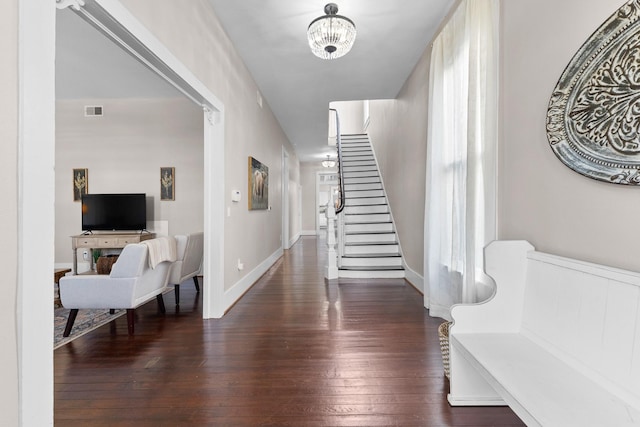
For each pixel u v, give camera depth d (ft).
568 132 4.92
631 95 3.97
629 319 3.73
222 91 10.48
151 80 14.84
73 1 4.71
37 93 3.81
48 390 3.94
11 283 3.59
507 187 6.72
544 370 4.33
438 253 9.89
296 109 19.04
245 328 9.34
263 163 17.07
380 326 9.36
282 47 11.73
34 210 3.78
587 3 4.65
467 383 5.65
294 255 23.77
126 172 17.22
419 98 12.66
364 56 12.34
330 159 34.99
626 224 4.13
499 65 6.92
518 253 5.75
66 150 17.25
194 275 13.51
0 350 3.49
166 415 5.43
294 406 5.64
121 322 9.96
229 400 5.83
